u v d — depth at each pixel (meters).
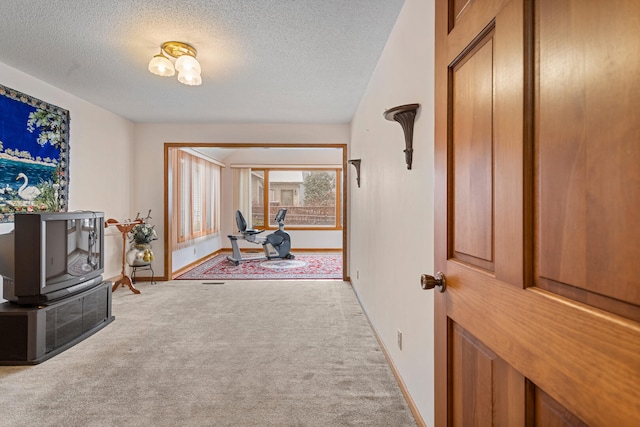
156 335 2.77
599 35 0.48
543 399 0.59
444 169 0.98
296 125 4.77
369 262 3.05
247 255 7.19
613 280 0.45
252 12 2.02
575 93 0.52
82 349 2.49
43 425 1.63
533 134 0.61
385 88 2.40
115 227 4.30
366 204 3.23
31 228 2.29
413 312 1.72
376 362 2.29
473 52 0.83
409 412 1.74
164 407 1.78
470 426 0.86
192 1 1.92
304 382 2.04
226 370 2.18
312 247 7.80
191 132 4.73
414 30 1.70
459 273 0.89
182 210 5.43
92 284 2.81
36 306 2.33
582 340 0.50
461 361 0.91
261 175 7.83
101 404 1.80
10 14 2.06
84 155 3.72
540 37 0.59
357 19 2.08
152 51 2.55
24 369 2.18
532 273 0.62
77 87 3.32
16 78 2.90
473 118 0.82
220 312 3.36
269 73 2.95
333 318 3.19
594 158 0.49
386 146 2.33
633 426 0.43
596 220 0.48
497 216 0.71
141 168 4.71
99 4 1.95
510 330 0.68
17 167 2.88
